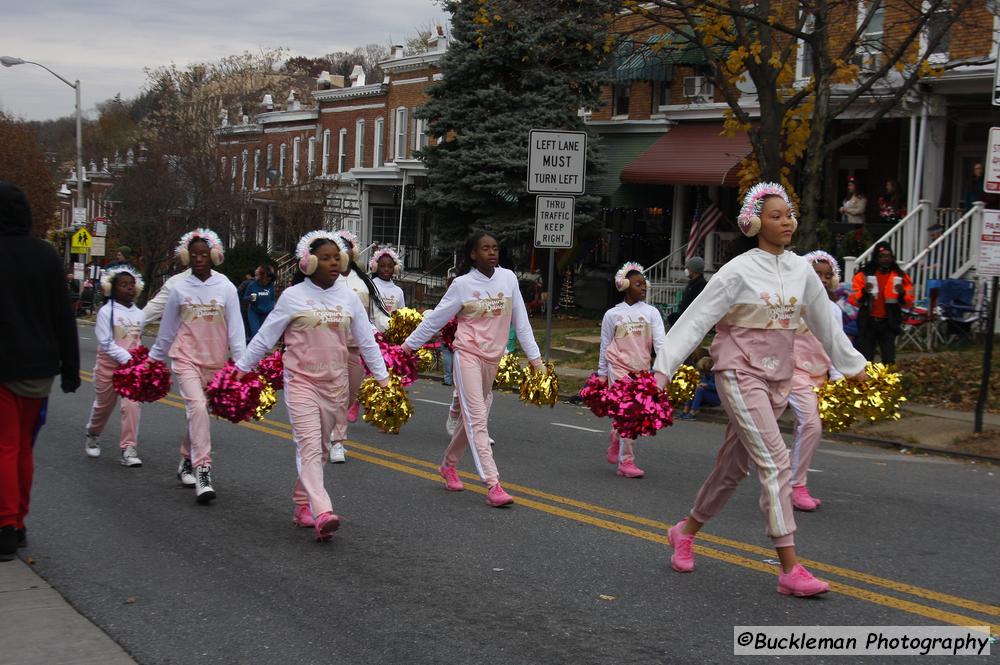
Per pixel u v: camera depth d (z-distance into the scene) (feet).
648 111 91.61
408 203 122.62
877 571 21.33
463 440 28.68
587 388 24.20
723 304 19.38
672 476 32.12
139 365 28.94
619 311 33.19
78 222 142.00
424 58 130.11
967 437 39.73
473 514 26.25
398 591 19.89
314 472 23.36
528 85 91.56
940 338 58.03
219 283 28.50
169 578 20.75
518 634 17.47
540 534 24.23
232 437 38.17
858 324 47.32
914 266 60.64
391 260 42.55
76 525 24.99
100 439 37.83
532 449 37.32
